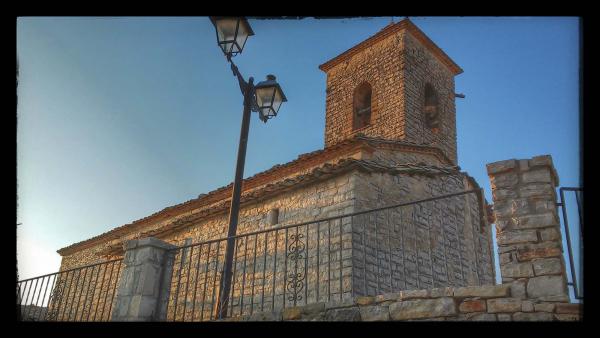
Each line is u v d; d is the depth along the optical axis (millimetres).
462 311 4566
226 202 12750
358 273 9383
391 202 10938
